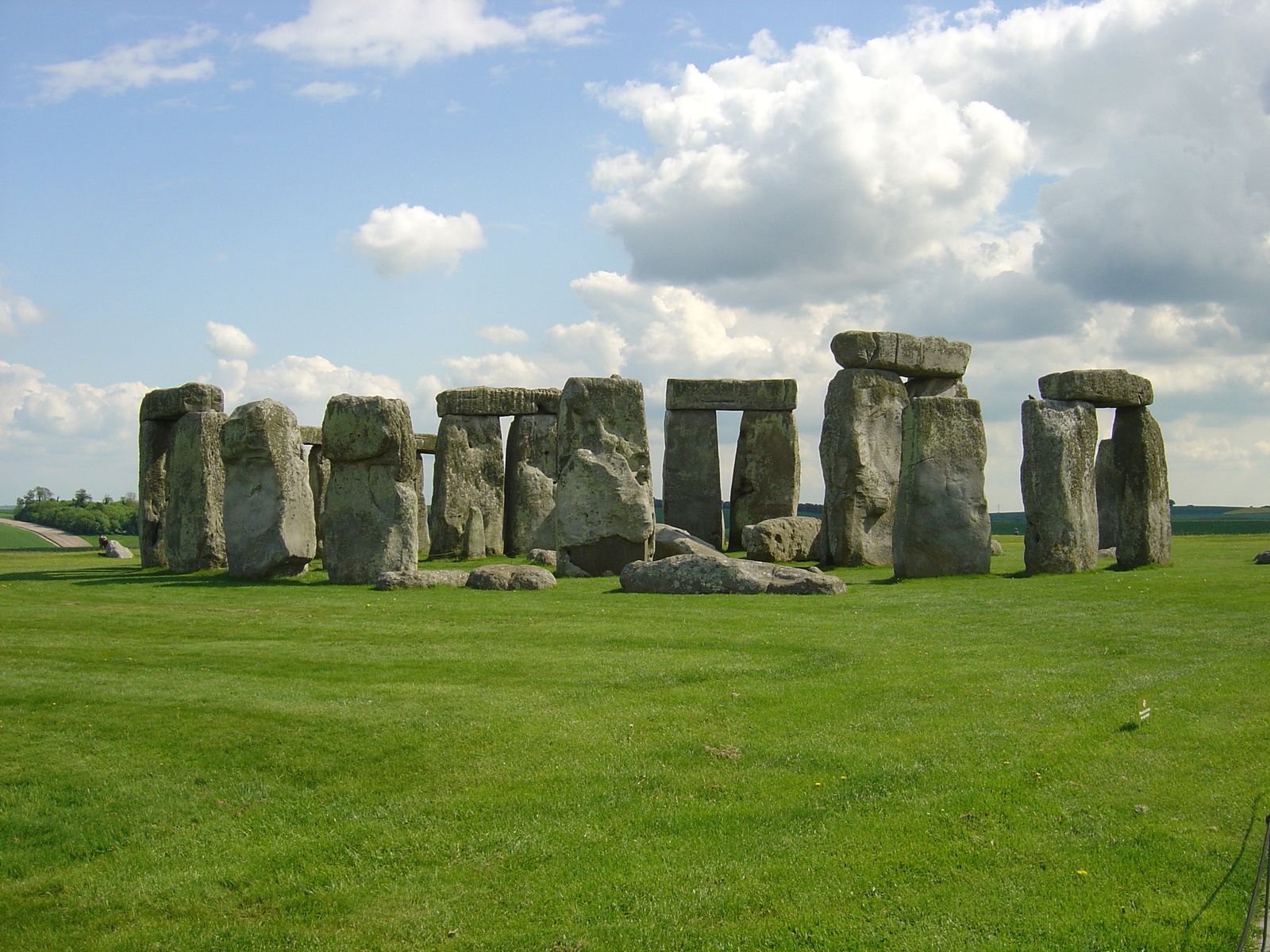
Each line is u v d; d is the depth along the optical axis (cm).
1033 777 933
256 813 906
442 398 3419
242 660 1336
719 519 3541
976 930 704
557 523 2420
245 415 2305
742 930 719
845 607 1745
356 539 2220
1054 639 1462
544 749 1018
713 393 3544
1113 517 2961
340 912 762
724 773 962
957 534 2258
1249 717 1078
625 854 821
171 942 734
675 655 1366
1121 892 741
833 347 2816
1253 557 2572
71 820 892
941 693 1184
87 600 1875
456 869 812
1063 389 2300
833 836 837
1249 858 777
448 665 1315
